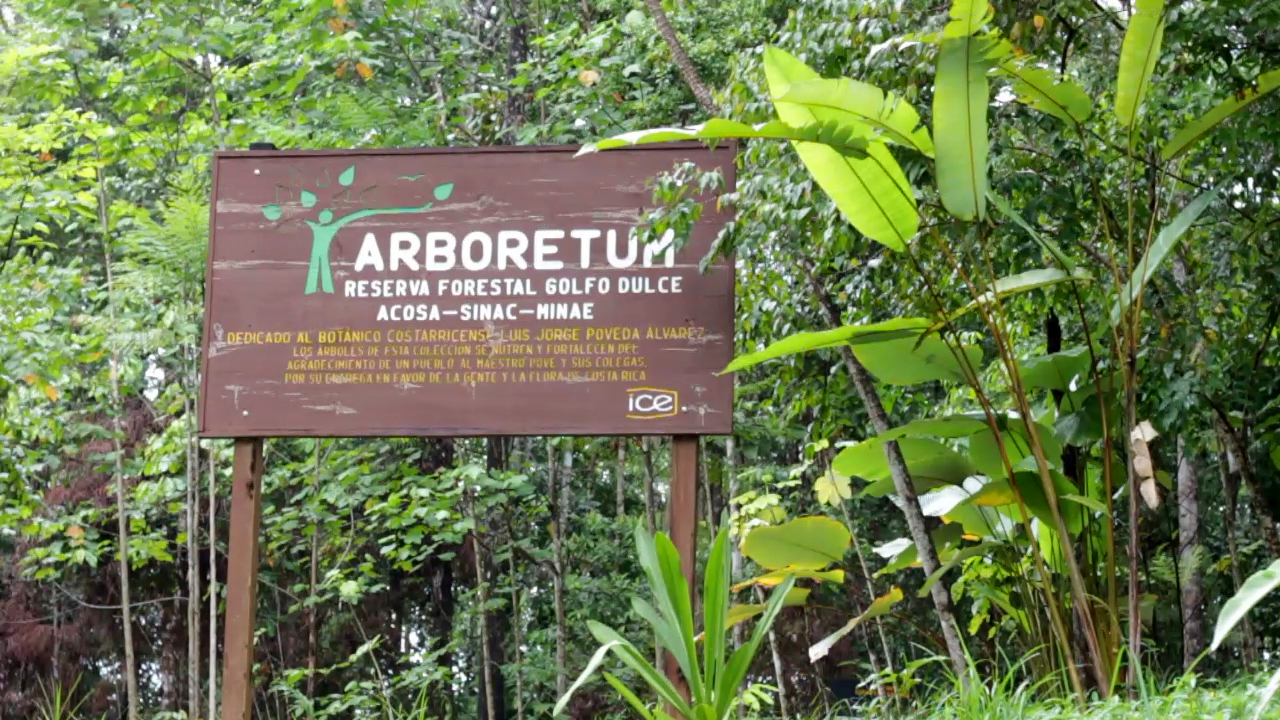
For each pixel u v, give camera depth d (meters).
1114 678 5.20
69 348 10.41
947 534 7.24
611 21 10.20
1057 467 6.20
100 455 11.75
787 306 7.60
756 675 13.95
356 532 12.64
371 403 6.31
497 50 13.15
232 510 6.36
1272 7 5.40
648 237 6.10
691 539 6.00
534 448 14.06
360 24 10.71
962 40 5.14
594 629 5.06
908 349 6.21
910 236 5.60
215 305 6.46
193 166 10.68
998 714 4.94
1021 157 6.14
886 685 8.80
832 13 5.88
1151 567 8.91
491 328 6.30
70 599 14.65
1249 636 7.56
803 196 5.79
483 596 11.84
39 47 9.98
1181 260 6.80
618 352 6.20
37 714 13.57
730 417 6.08
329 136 10.60
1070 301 7.39
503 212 6.40
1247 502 9.53
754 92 6.22
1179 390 5.77
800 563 6.95
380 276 6.43
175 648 14.54
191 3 10.67
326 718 11.41
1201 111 6.56
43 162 11.20
